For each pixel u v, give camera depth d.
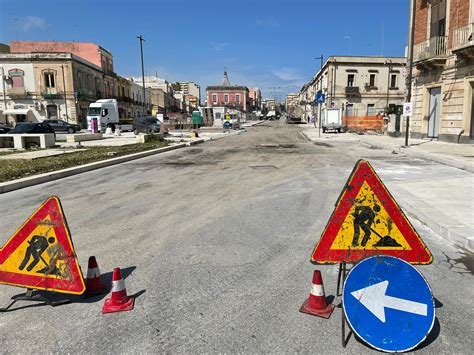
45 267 3.46
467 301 3.39
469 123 18.05
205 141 26.44
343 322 2.78
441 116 19.95
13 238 3.51
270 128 49.72
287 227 5.61
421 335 2.69
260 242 4.97
